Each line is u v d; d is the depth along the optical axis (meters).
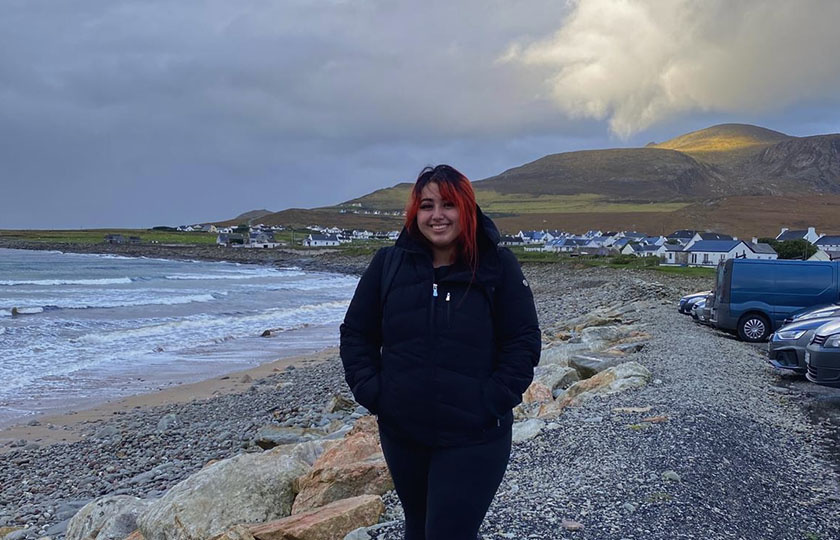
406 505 3.11
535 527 4.68
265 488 5.85
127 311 35.66
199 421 14.33
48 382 18.62
